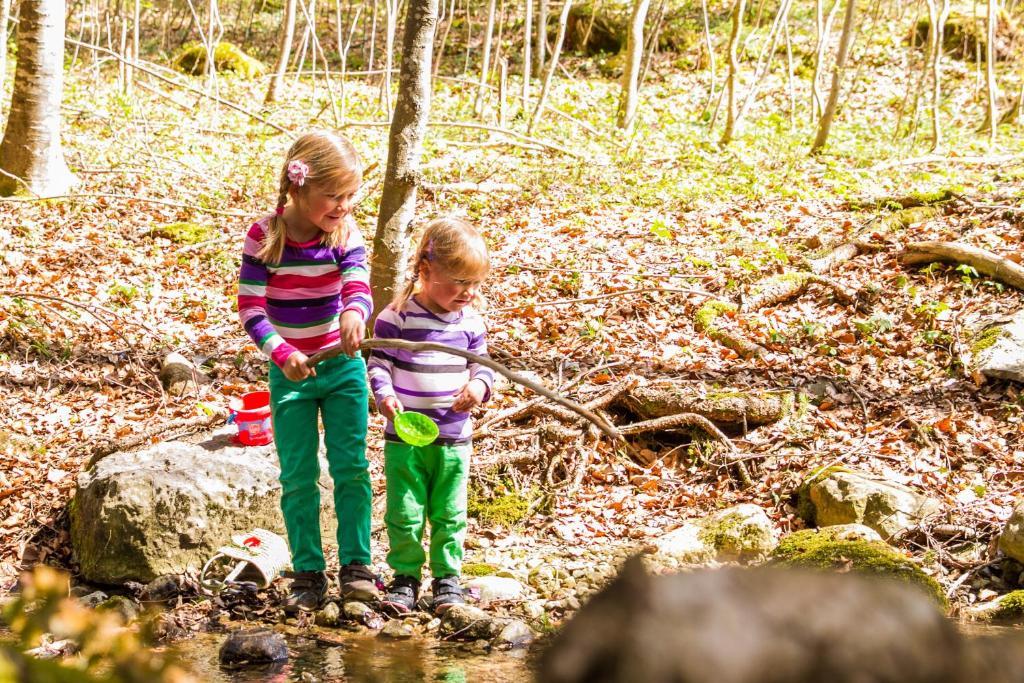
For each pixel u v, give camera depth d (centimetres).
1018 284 706
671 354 686
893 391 622
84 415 622
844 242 833
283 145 1452
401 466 405
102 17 2617
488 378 405
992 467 526
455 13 2617
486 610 406
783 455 553
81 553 457
